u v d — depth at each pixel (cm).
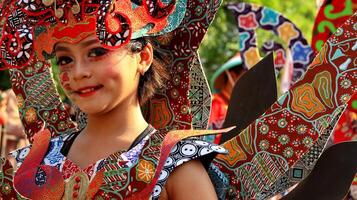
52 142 290
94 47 274
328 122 293
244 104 326
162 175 268
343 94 291
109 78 275
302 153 295
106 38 266
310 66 297
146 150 273
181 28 306
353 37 291
